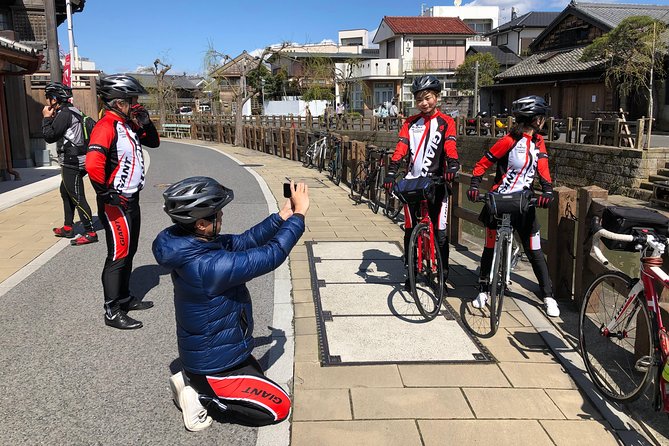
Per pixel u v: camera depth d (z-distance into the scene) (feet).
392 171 15.55
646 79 77.15
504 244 13.57
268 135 66.13
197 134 105.40
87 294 16.20
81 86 56.18
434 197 15.60
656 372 9.55
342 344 12.91
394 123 89.97
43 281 17.33
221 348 8.87
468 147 75.46
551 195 13.87
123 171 13.34
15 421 9.87
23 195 31.71
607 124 53.83
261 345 12.86
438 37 145.28
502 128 67.87
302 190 9.55
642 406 10.54
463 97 123.03
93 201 30.25
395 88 146.61
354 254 20.38
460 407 10.31
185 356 8.98
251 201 31.32
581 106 93.04
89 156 12.67
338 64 154.81
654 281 9.91
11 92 44.88
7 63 39.19
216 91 139.23
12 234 23.06
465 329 13.84
